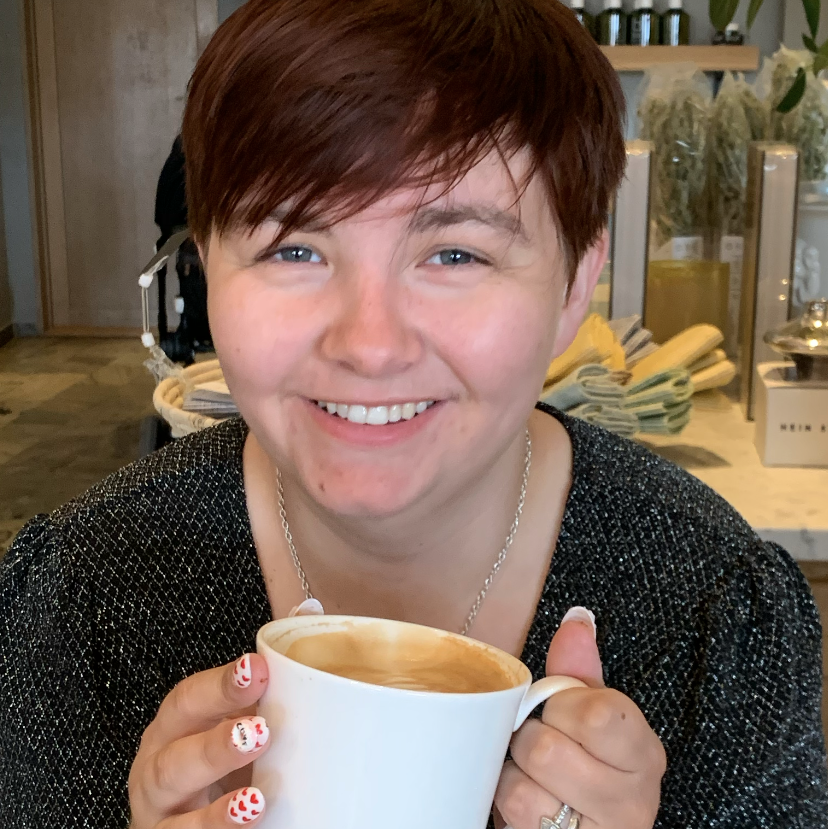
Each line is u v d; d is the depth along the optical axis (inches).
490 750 18.4
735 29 110.8
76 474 138.0
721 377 61.5
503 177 22.6
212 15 225.3
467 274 23.1
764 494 47.6
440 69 21.5
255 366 24.0
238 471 32.4
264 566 31.6
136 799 20.8
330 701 17.6
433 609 30.5
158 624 31.4
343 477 24.2
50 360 213.9
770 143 62.2
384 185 21.7
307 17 21.6
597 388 50.3
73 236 239.9
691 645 30.3
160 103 231.3
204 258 26.9
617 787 20.2
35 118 231.5
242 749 18.2
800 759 29.2
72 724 30.4
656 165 69.1
